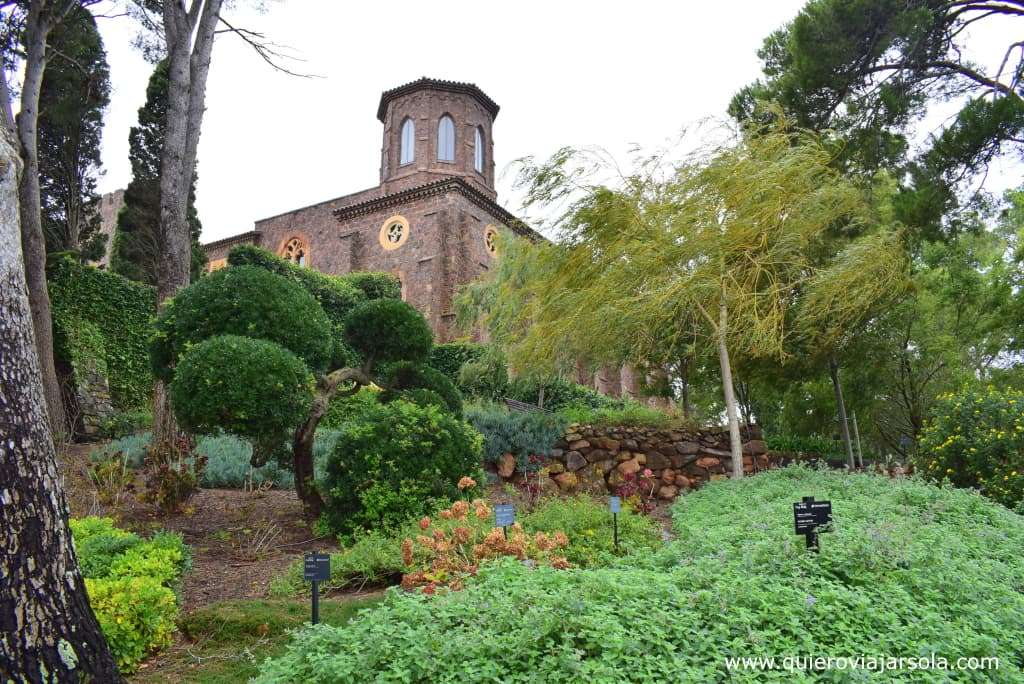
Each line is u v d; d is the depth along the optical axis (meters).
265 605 4.96
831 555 4.66
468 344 20.12
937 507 6.96
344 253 29.34
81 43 18.20
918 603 4.17
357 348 9.35
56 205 19.97
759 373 13.32
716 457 12.72
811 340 11.55
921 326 14.98
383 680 3.04
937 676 3.30
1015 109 10.89
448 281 26.89
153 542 5.72
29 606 3.33
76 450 12.67
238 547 7.40
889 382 15.72
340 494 7.62
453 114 31.50
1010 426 9.27
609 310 10.23
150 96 20.41
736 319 10.48
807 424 18.59
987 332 16.05
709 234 10.25
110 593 4.27
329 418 13.84
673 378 15.77
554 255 11.30
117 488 8.72
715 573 4.37
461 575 4.70
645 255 10.38
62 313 14.91
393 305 9.39
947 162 11.60
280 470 10.53
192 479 8.71
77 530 5.98
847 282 10.08
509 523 5.40
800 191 10.40
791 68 13.29
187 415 6.85
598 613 3.62
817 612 3.78
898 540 4.85
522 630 3.41
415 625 3.61
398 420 8.12
